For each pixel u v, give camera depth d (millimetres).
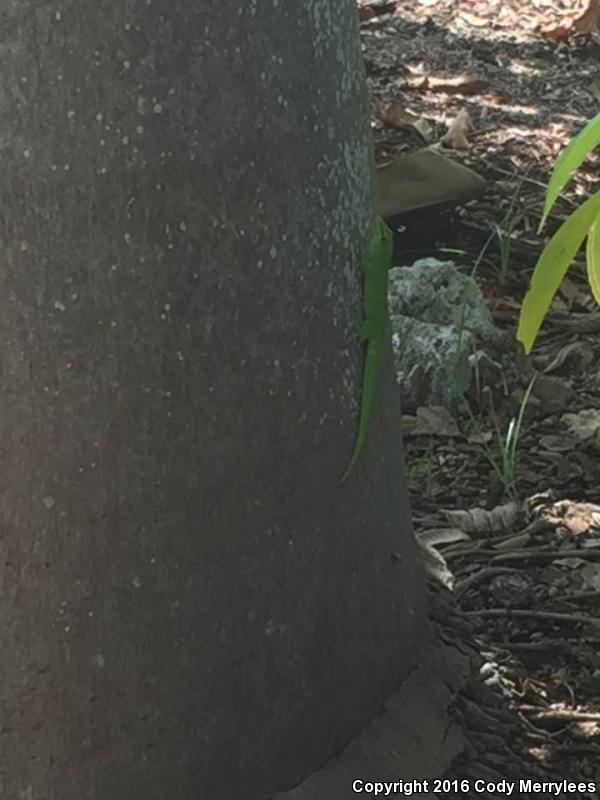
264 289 1876
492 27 6430
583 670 2793
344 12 2002
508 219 4660
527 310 1493
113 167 1720
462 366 3748
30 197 1697
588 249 1438
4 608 1802
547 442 3650
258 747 2025
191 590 1891
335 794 2102
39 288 1720
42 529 1785
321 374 1992
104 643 1849
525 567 3133
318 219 1947
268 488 1941
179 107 1747
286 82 1861
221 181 1802
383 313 2074
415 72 5934
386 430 2207
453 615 2631
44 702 1843
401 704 2289
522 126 5473
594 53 6227
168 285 1783
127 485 1810
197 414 1841
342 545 2092
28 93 1673
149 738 1910
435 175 4516
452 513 3283
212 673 1941
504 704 2598
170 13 1719
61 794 1881
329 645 2102
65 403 1757
